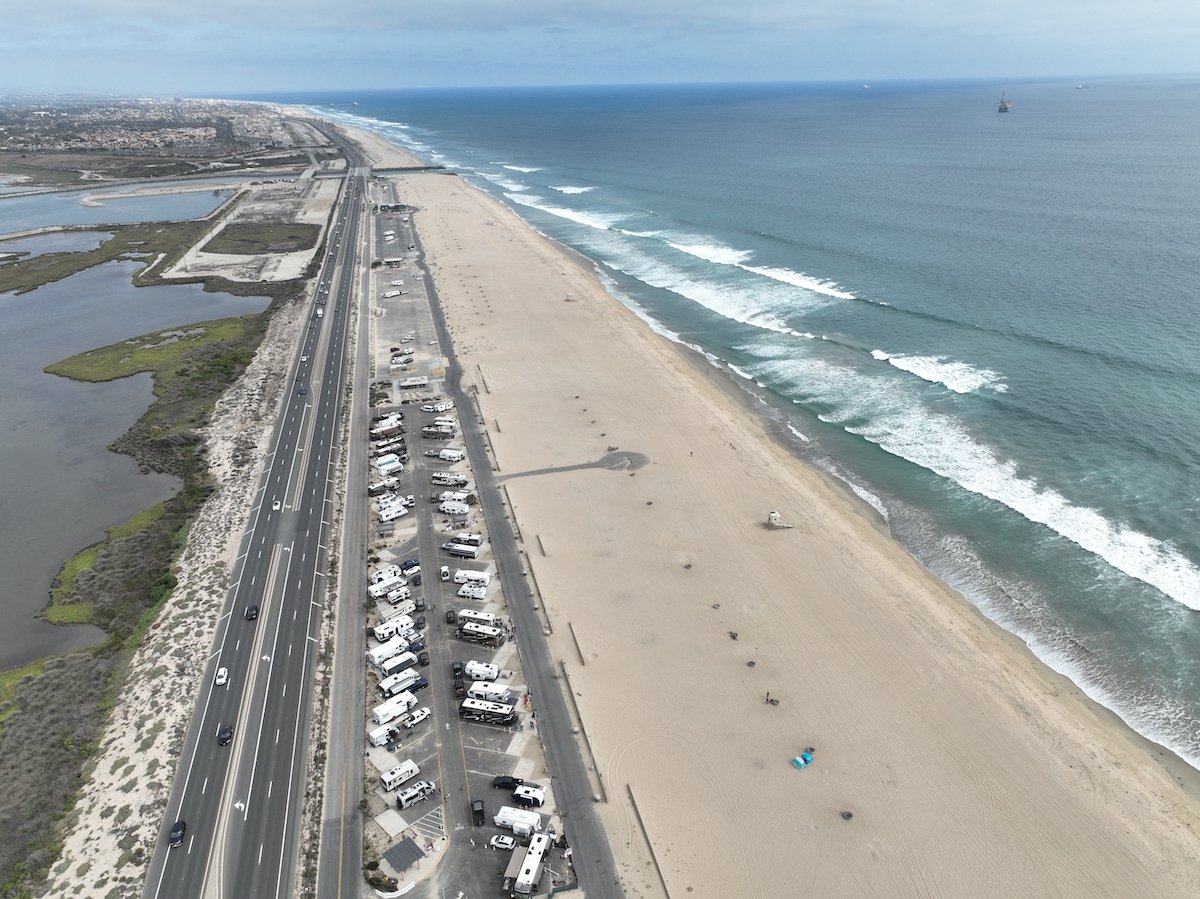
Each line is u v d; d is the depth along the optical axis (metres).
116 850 47.34
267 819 49.34
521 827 47.59
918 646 61.75
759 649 62.00
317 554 75.56
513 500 82.69
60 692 59.19
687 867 45.53
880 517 79.12
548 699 57.88
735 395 106.94
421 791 50.16
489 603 67.88
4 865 45.88
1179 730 54.06
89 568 75.38
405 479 87.75
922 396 101.69
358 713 57.28
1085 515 75.88
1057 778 50.41
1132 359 104.44
